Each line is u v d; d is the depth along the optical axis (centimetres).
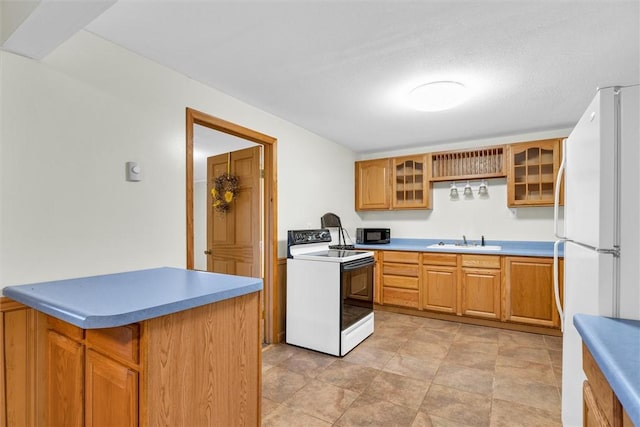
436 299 378
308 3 152
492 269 349
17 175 150
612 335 93
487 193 405
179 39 184
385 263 410
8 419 145
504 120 327
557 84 240
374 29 174
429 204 419
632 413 63
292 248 318
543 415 193
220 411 138
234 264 334
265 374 246
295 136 344
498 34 177
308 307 296
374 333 335
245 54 200
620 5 152
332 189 411
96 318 100
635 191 105
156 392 114
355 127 352
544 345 301
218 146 441
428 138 399
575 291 144
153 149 206
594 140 115
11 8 135
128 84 193
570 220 160
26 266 152
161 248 208
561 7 154
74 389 135
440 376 242
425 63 210
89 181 175
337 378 240
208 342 133
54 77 163
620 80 232
